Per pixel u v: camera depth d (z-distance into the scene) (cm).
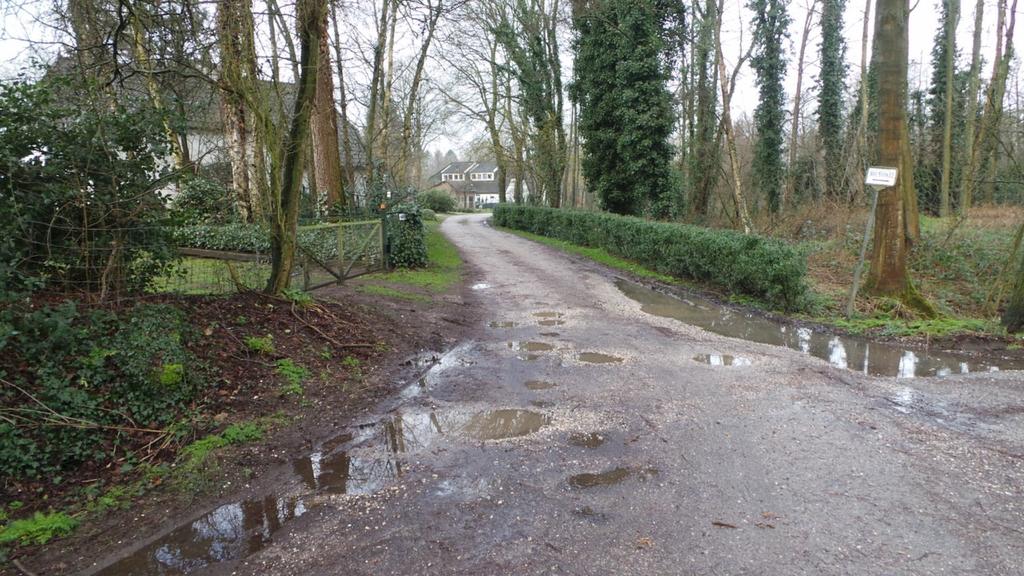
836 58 2598
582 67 2292
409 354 738
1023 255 880
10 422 376
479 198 9800
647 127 2052
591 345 795
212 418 484
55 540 332
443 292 1178
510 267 1655
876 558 309
